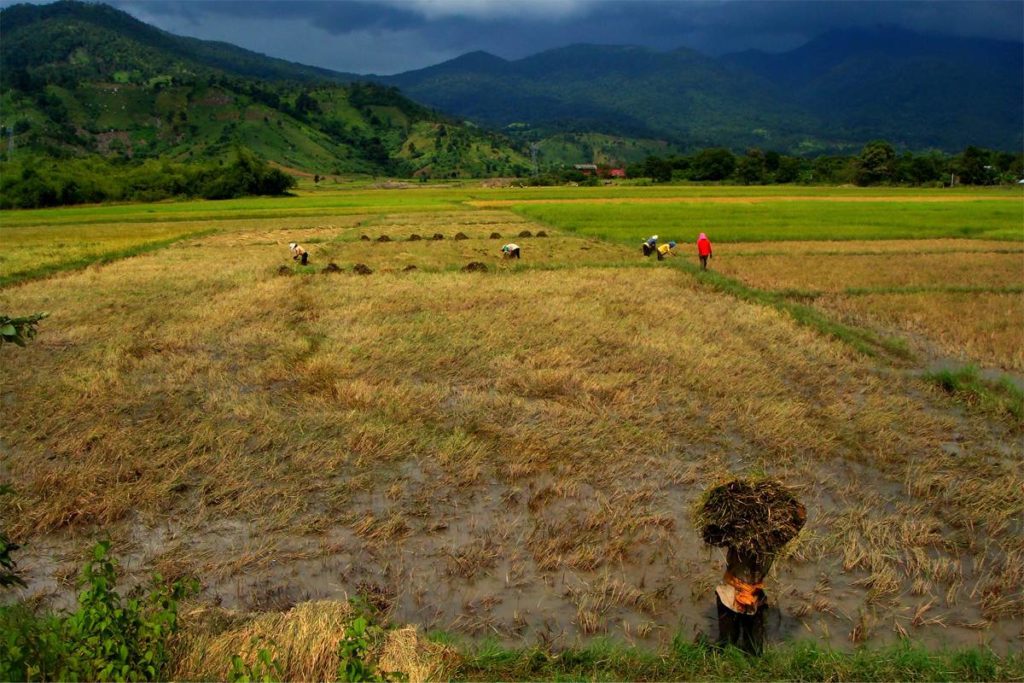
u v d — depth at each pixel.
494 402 11.03
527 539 7.14
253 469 8.76
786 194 78.12
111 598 4.43
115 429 9.90
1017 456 9.34
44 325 16.02
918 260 26.97
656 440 9.59
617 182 125.38
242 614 5.56
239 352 13.90
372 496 8.16
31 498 7.94
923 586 6.31
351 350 13.83
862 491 8.25
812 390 11.98
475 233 37.69
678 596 6.25
